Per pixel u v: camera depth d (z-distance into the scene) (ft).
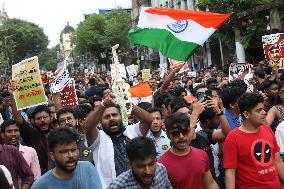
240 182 16.05
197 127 21.42
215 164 19.13
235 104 20.26
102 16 211.82
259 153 15.87
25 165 18.92
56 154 13.69
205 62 125.29
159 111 20.10
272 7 70.54
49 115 23.30
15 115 24.27
